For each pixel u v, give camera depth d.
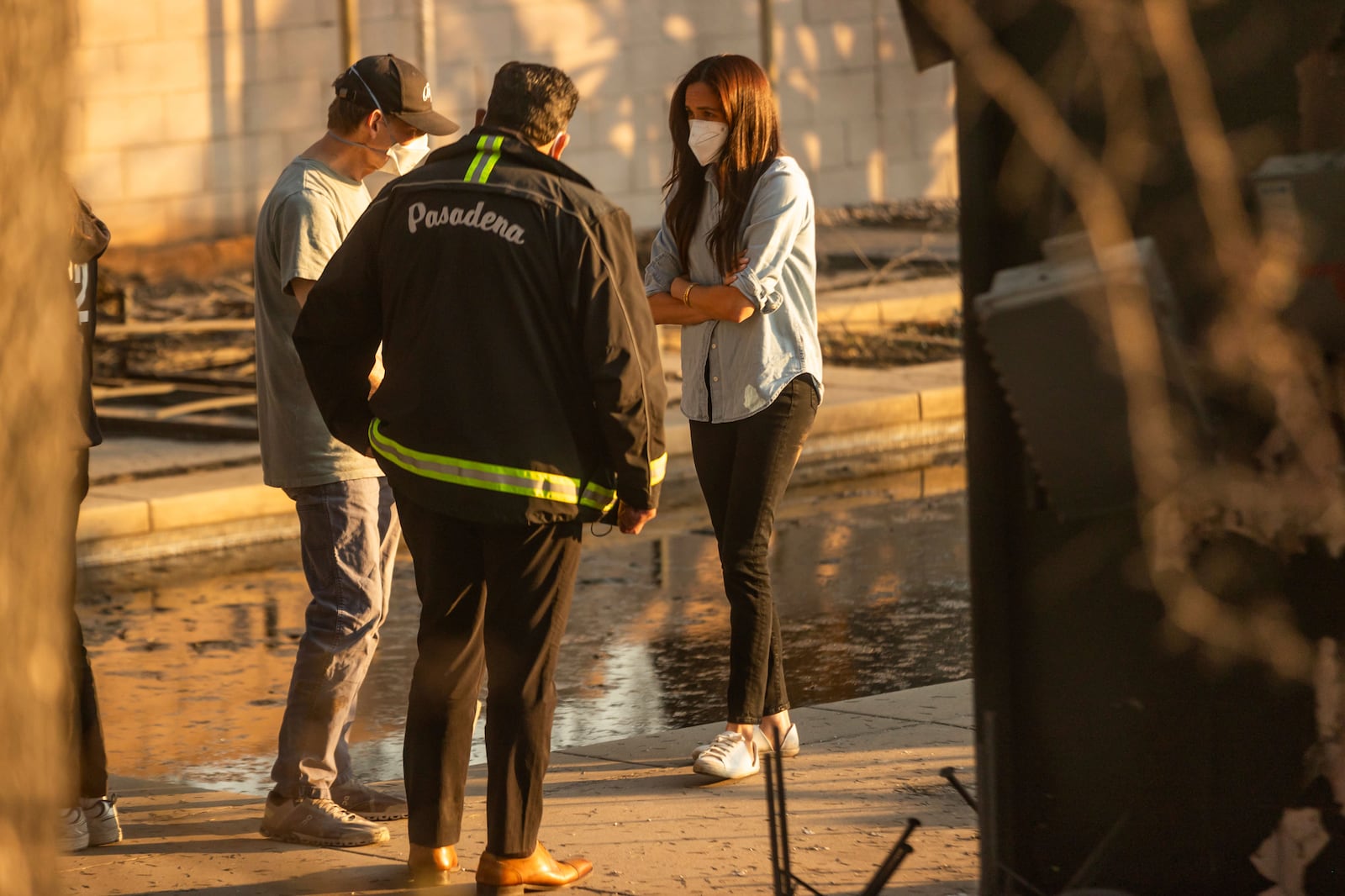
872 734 16.19
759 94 14.44
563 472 11.55
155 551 28.94
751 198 14.40
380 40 51.81
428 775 12.32
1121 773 9.11
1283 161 7.90
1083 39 8.10
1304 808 8.90
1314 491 8.02
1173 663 8.95
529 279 11.38
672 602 24.77
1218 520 8.45
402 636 23.38
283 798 13.65
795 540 28.61
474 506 11.46
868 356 44.06
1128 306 7.47
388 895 12.31
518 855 11.95
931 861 12.43
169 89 48.72
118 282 47.69
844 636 22.45
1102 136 8.20
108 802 13.62
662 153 56.78
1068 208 8.39
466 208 11.45
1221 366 7.75
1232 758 8.96
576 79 54.69
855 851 12.73
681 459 34.59
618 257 11.47
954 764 15.00
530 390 11.46
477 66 52.88
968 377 9.02
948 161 63.78
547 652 11.91
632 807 14.15
